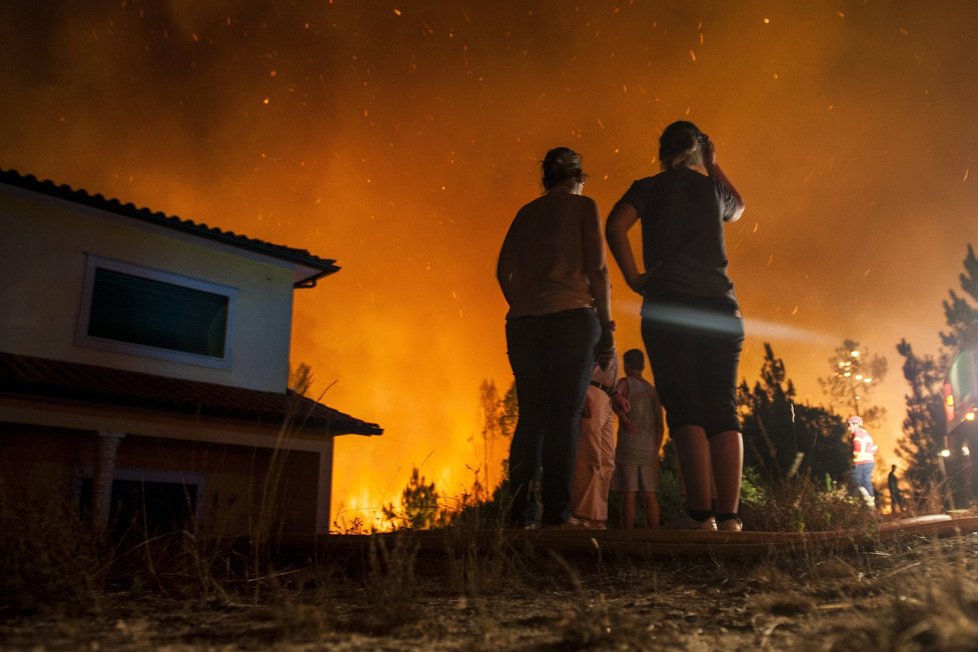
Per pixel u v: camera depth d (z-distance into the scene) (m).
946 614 1.34
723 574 2.78
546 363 3.80
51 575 2.30
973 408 8.29
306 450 13.27
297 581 2.92
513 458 3.75
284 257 14.69
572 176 4.28
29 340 11.79
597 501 4.13
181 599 2.54
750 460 11.38
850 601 2.02
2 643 1.71
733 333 3.65
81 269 12.50
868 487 10.18
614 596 2.42
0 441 10.70
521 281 4.01
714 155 4.08
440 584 2.81
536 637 1.75
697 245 3.76
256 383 14.17
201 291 13.87
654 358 3.70
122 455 11.60
